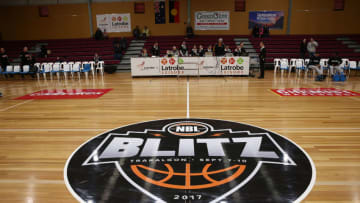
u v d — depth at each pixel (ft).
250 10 51.96
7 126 14.55
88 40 51.98
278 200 7.21
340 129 13.20
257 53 45.50
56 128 14.05
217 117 15.48
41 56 45.50
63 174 8.95
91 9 53.67
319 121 14.60
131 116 16.07
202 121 14.67
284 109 17.30
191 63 34.06
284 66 35.17
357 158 9.87
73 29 54.75
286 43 47.09
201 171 8.90
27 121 15.49
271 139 11.83
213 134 12.55
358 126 13.67
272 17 52.08
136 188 7.90
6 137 12.77
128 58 45.91
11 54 48.24
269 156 10.04
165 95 22.57
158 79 33.32
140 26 53.83
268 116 15.64
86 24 54.44
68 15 54.19
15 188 8.12
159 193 7.60
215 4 51.93
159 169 9.10
